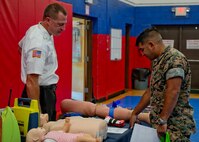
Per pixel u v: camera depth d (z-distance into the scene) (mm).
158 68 2146
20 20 4477
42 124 1926
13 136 1692
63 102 2666
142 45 2180
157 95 2164
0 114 1743
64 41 5633
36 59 2236
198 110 7074
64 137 1744
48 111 2441
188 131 2141
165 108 2041
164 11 10375
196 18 10055
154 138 1984
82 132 1865
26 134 1771
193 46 10320
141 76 10359
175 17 10273
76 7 6738
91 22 7816
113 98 8711
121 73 9633
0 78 4086
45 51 2307
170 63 2070
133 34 10617
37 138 1729
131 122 2365
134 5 10648
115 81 9109
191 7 10078
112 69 8891
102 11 8141
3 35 4145
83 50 7750
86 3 7227
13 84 4340
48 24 2357
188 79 2146
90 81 7793
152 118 2199
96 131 1857
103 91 8242
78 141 1729
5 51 4184
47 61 2406
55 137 1746
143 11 10586
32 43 2262
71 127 1897
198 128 5426
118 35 9281
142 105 2379
